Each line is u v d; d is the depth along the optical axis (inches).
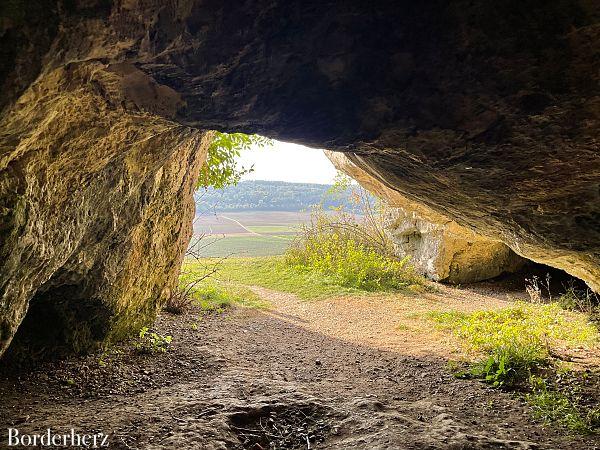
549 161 144.6
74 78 106.7
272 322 349.1
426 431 150.0
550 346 254.8
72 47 95.4
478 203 187.6
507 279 531.8
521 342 248.5
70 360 201.0
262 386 195.2
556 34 104.8
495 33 107.8
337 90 125.5
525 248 213.0
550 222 177.2
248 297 435.5
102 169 155.4
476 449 137.9
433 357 260.5
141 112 131.5
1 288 126.5
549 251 203.2
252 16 105.0
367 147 152.6
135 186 193.9
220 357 241.1
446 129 134.3
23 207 120.9
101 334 219.6
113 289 217.6
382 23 109.9
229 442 141.6
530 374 213.6
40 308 191.6
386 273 506.0
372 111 131.0
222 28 106.3
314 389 198.8
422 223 544.7
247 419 159.8
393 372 237.6
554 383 205.3
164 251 285.9
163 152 192.7
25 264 133.5
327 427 158.6
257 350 270.4
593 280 218.8
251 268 601.0
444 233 512.1
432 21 108.7
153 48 106.9
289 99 127.6
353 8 106.0
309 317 372.8
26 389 171.6
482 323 312.0
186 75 117.6
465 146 141.6
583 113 123.6
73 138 127.1
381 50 115.6
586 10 98.4
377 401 178.7
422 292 469.7
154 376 206.5
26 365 186.1
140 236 239.5
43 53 92.2
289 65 118.0
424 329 324.8
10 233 119.3
